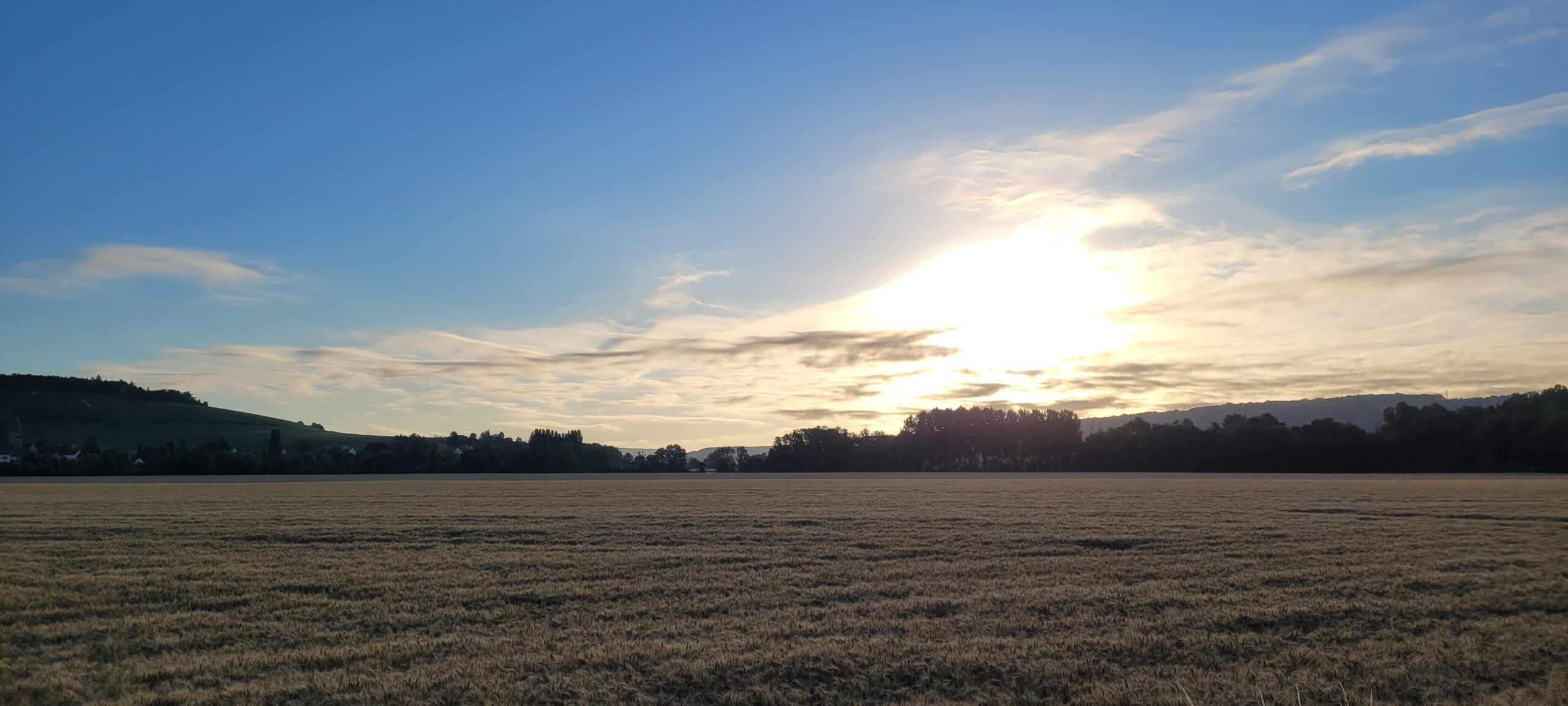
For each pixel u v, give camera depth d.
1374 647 12.68
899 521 33.12
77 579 19.45
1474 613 15.09
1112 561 21.58
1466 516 34.81
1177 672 11.56
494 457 136.38
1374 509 38.56
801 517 35.41
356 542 27.30
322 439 199.00
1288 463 121.44
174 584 18.77
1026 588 17.70
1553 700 10.28
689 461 153.38
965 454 148.00
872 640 13.17
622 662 12.11
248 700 10.75
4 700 10.83
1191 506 40.97
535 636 13.87
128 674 11.90
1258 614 14.80
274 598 17.33
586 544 26.34
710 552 23.94
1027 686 11.09
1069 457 144.00
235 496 55.62
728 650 12.62
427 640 13.55
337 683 11.30
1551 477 87.25
